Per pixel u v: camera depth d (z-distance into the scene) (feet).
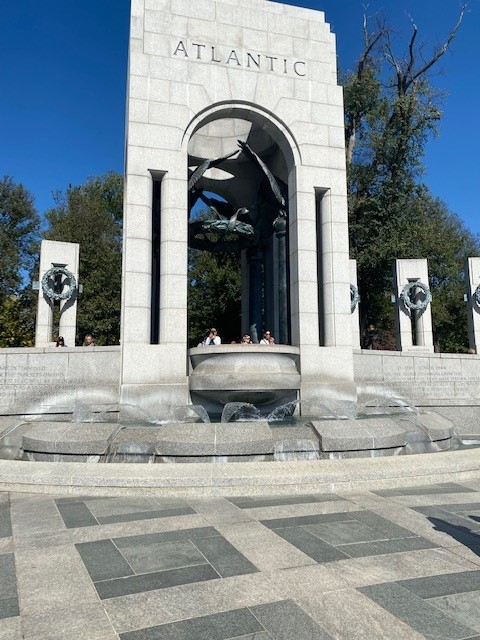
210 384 40.34
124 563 13.48
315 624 10.14
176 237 43.16
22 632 9.89
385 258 99.14
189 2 46.29
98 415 41.27
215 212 61.26
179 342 41.98
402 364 50.83
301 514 18.12
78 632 9.89
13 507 19.24
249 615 10.55
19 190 130.11
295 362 44.75
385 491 21.72
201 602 11.17
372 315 114.21
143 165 43.21
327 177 48.16
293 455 26.58
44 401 42.86
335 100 49.44
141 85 44.04
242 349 41.09
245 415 42.88
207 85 45.62
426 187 106.63
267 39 48.16
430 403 49.39
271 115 47.39
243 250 61.41
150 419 40.27
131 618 10.46
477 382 52.80
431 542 15.08
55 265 61.57
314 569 13.02
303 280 46.01
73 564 13.43
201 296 114.32
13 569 13.12
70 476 21.67
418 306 68.03
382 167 106.32
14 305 105.60
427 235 104.99
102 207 137.69
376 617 10.41
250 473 21.85
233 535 15.76
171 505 19.45
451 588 11.82
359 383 49.14
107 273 117.70
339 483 21.88
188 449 25.53
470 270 69.36
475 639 9.54
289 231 48.55
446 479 23.58
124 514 18.17
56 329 100.32
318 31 50.01
